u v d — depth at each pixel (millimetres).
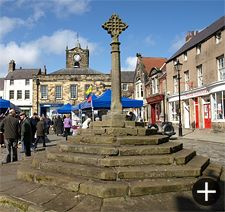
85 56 49344
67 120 19141
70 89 43750
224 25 19359
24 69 49250
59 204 4871
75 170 5879
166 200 4930
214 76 20875
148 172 5613
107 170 5605
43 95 43969
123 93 47250
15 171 8000
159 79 32000
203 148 12539
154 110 33906
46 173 6137
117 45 8656
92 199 4984
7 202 5266
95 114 23844
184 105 25922
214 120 20781
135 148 6395
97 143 7086
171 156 6285
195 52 23891
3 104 16688
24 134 10906
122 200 4926
